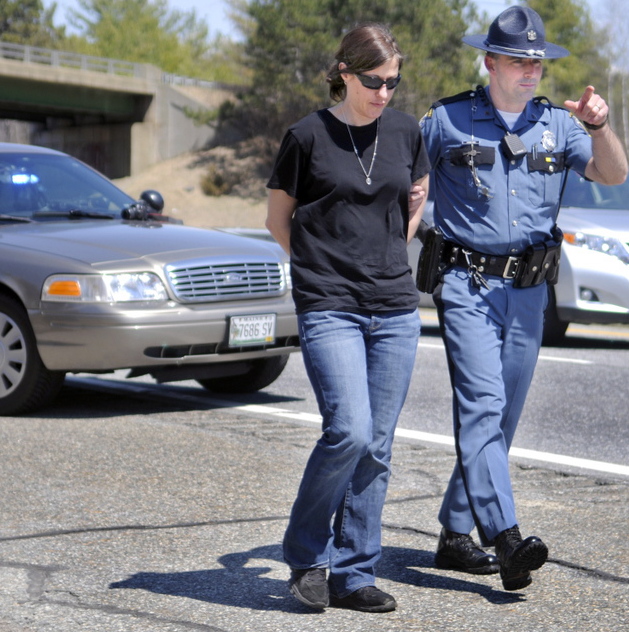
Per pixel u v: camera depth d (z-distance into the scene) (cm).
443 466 640
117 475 604
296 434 724
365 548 403
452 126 439
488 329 434
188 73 10569
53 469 617
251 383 885
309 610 401
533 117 439
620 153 422
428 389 935
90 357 750
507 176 435
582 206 1277
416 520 523
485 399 427
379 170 389
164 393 898
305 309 392
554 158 437
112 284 750
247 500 555
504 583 412
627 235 1187
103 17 10694
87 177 924
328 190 387
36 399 779
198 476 604
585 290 1187
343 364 386
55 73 6675
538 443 719
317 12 6506
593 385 955
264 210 6769
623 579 435
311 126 388
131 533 496
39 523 511
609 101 8481
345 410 382
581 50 8556
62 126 7781
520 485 597
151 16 10775
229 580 434
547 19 8594
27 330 771
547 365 1071
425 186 410
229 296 788
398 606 405
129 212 879
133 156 7425
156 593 418
